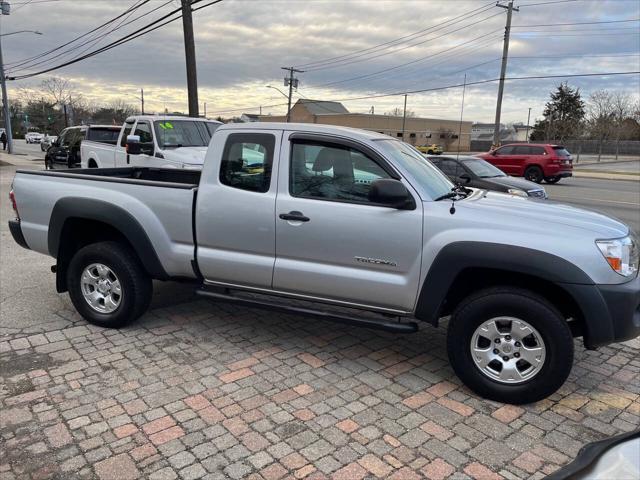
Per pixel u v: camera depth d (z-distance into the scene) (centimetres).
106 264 462
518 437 319
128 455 296
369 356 430
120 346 439
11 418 330
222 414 338
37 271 664
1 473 280
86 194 467
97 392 363
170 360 414
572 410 352
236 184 420
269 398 359
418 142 7950
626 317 333
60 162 1892
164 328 479
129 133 1162
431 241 362
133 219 446
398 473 284
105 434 315
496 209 364
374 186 359
